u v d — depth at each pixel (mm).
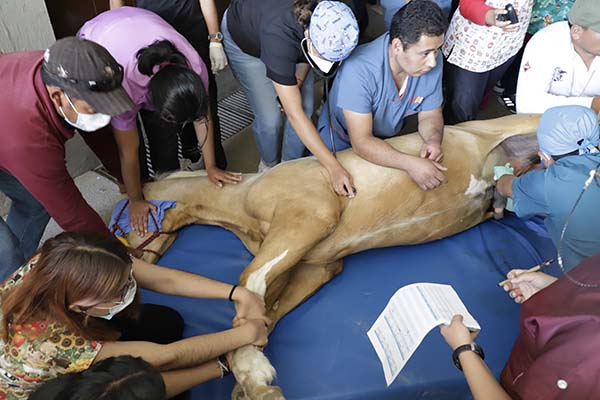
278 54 1880
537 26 2871
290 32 1838
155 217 2227
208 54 2508
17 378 1260
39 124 1484
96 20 1938
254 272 1846
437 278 2158
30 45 2533
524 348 1204
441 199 2137
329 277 2102
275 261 1861
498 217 2398
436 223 2189
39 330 1222
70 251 1199
